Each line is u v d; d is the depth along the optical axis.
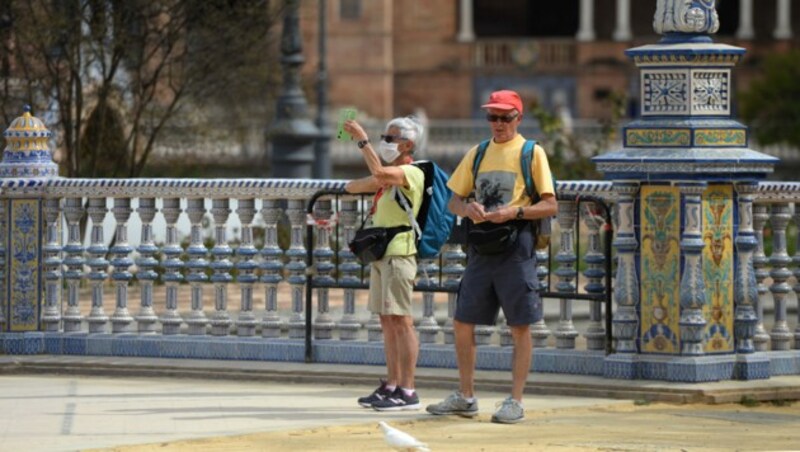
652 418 31.27
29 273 38.88
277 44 84.00
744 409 32.62
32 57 66.25
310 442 28.42
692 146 33.59
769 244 68.69
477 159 31.06
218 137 77.94
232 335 38.22
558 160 84.00
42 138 39.12
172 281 38.41
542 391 34.28
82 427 30.00
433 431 29.73
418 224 32.06
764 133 171.38
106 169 69.62
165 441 28.50
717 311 34.06
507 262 30.62
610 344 34.69
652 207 33.91
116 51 67.62
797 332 36.12
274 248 37.59
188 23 69.50
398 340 32.06
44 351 38.84
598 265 35.31
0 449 27.70
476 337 36.44
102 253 38.81
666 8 34.22
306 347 37.03
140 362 37.56
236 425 30.22
